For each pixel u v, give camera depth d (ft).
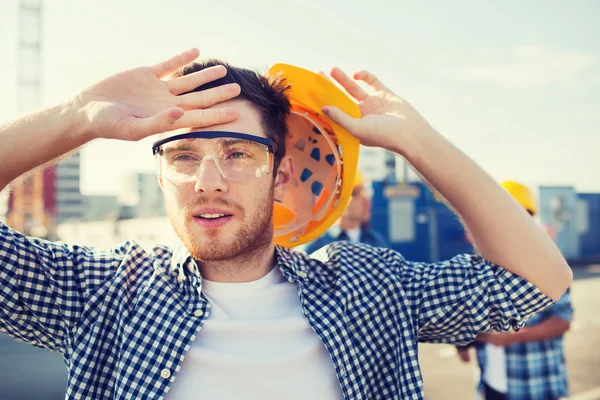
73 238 127.24
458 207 5.37
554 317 10.02
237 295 5.21
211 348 4.85
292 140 6.13
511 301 5.24
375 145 5.43
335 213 5.80
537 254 5.15
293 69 5.69
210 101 4.90
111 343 4.89
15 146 4.67
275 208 6.11
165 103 4.84
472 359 22.80
